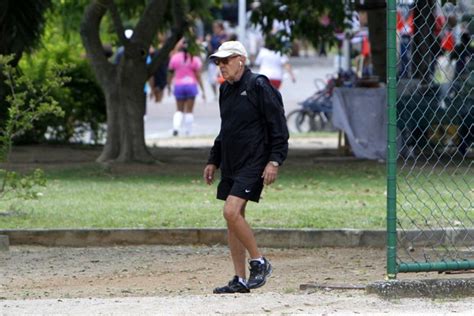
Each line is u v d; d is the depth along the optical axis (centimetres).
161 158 5847
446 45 3400
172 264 3139
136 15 6594
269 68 8344
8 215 3700
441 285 2441
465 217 3569
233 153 2575
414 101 3622
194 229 3431
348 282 2789
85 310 2289
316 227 3478
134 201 4081
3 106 5312
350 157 5866
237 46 2562
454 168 4281
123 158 5438
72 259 3209
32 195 3656
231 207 2564
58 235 3416
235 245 2638
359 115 5794
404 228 3350
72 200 4084
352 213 3756
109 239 3422
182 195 4269
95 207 3903
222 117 2595
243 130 2559
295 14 6494
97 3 5350
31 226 3512
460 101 3734
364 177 4903
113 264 3136
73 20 6550
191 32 6006
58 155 5903
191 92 7819
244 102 2558
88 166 5253
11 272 3014
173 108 10156
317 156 5991
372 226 3497
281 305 2341
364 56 8081
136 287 2806
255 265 2614
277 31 7025
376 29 6153
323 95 8062
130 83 5434
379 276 2897
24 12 5422
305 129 8112
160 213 3759
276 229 3406
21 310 2295
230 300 2402
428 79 3578
